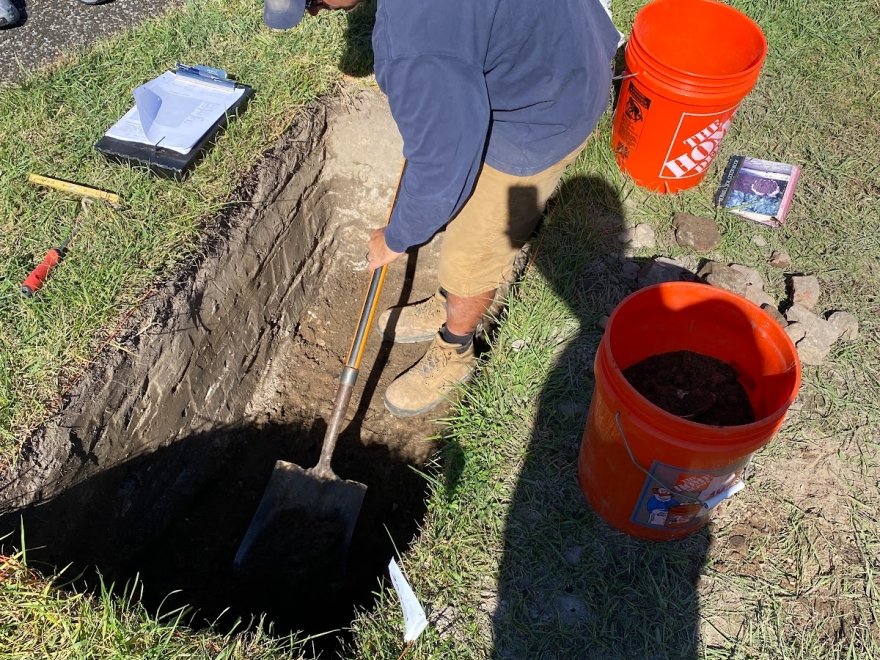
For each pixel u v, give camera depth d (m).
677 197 3.24
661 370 2.22
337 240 3.49
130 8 3.70
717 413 2.11
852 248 3.07
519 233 2.32
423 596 2.08
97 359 2.21
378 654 1.95
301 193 3.10
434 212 1.78
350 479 2.83
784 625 2.04
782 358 1.96
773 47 3.97
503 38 1.69
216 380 2.71
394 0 1.52
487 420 2.50
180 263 2.49
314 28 3.41
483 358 2.80
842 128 3.58
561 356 2.67
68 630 1.78
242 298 2.77
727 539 2.21
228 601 2.52
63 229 2.54
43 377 2.15
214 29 3.38
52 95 3.01
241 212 2.71
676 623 2.04
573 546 2.19
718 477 1.88
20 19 3.56
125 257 2.46
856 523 2.25
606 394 1.89
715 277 2.82
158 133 2.77
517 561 2.15
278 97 3.09
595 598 2.09
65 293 2.35
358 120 3.28
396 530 2.73
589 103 1.97
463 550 2.17
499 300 2.88
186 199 2.66
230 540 2.70
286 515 2.54
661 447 1.81
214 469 2.79
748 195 3.20
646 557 2.16
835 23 4.11
